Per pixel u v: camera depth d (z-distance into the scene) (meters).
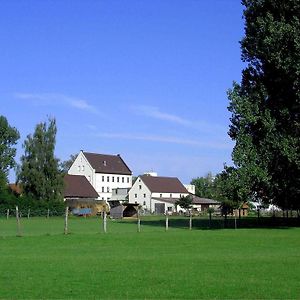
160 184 143.88
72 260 20.98
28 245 28.20
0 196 88.81
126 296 13.47
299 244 28.41
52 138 102.88
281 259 21.06
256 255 22.77
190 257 22.05
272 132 44.12
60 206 94.12
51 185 101.50
